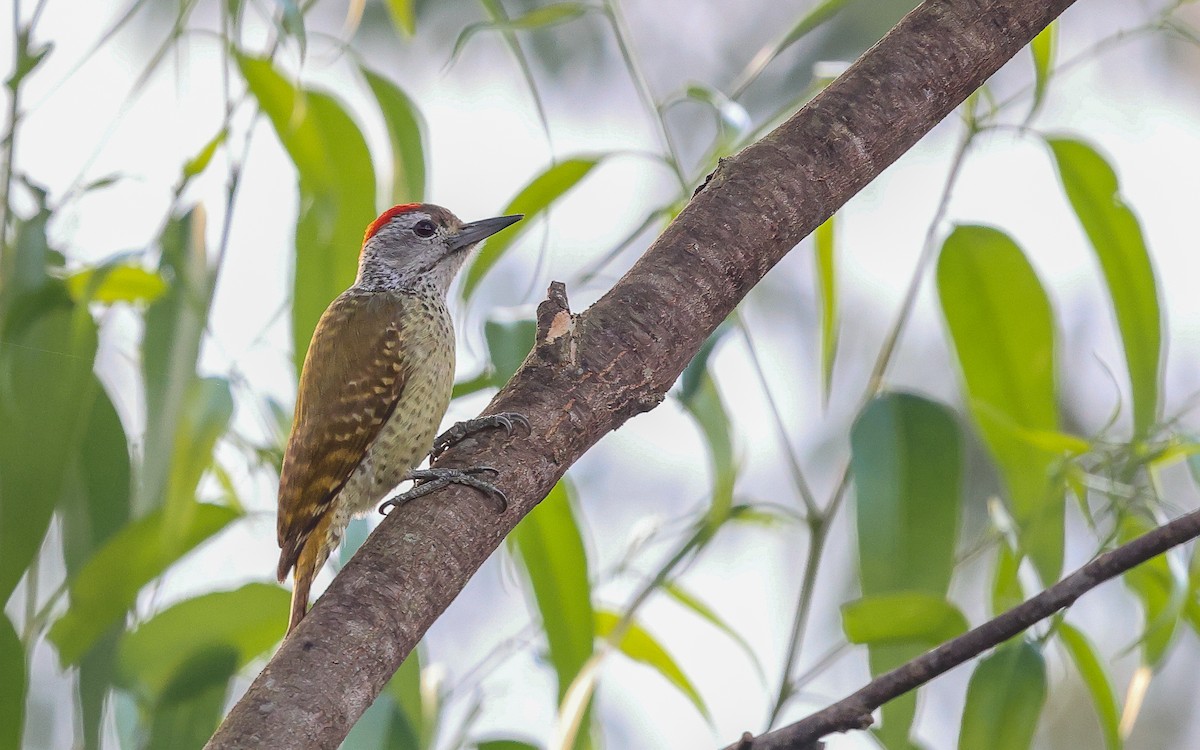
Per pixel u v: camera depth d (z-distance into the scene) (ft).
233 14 23.21
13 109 21.75
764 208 17.79
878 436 22.02
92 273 21.62
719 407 23.09
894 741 21.09
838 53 42.57
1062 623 22.48
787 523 25.73
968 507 38.50
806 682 21.94
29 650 22.85
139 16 35.76
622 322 17.17
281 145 24.22
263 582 23.15
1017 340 23.43
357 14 25.50
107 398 23.76
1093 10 41.70
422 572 15.07
